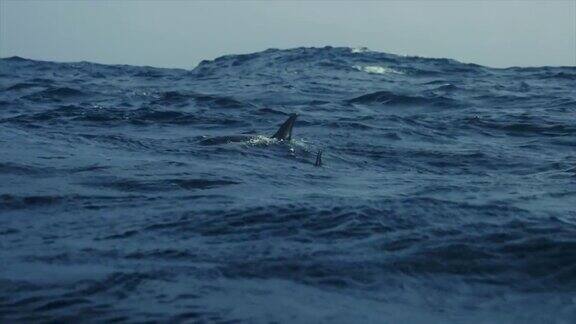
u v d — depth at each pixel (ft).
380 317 15.52
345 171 38.68
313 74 134.41
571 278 18.69
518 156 48.93
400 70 139.44
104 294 16.31
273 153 42.88
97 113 66.69
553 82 118.21
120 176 31.65
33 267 18.31
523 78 126.31
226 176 32.71
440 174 40.45
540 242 21.07
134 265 18.49
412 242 20.86
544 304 16.88
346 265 18.79
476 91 101.96
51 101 85.51
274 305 15.85
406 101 89.20
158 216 24.11
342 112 77.92
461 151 50.24
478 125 66.08
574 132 62.23
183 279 17.35
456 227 22.50
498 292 17.58
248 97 96.94
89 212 24.99
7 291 16.44
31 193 27.48
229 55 168.66
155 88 111.14
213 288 16.81
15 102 82.64
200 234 21.86
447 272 18.75
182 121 64.03
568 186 31.04
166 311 15.39
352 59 154.92
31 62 168.04
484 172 42.16
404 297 16.90
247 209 24.71
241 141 44.93
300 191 29.89
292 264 18.72
